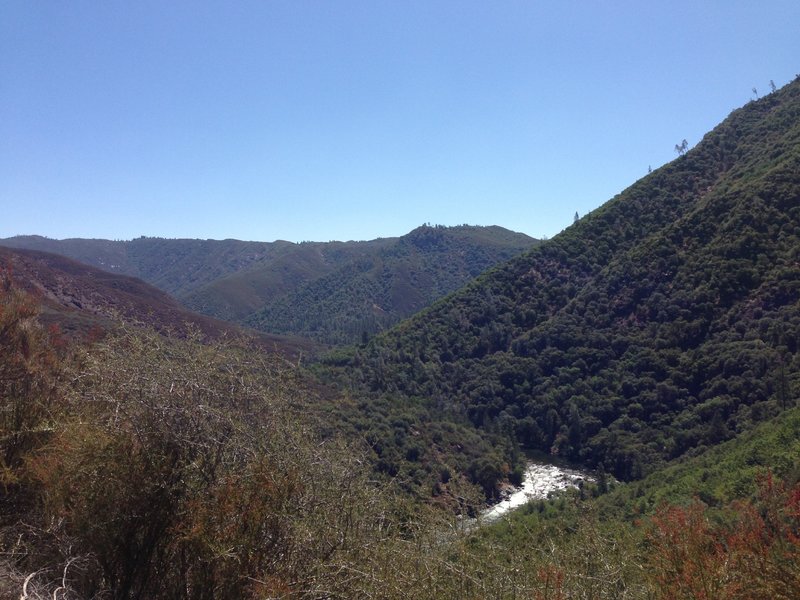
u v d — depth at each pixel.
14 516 3.59
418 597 2.91
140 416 3.22
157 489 3.09
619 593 3.16
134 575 3.09
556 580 2.99
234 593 2.81
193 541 2.94
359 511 3.33
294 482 3.11
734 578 3.35
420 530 3.43
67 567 2.96
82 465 3.11
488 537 3.53
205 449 3.21
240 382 3.47
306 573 2.93
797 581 3.18
